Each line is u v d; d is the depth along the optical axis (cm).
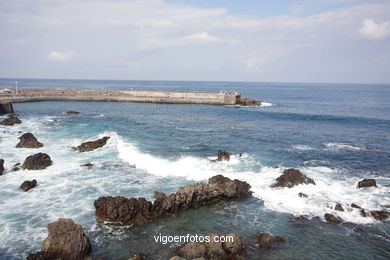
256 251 1334
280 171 2345
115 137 3234
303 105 8725
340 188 2044
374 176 2314
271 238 1406
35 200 1769
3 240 1355
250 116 5844
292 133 4081
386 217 1652
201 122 4872
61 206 1702
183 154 2783
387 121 5334
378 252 1359
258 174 2275
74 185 2005
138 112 6025
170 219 1616
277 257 1296
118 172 2269
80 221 1550
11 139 3222
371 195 1931
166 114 5816
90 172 2259
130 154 2647
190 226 1547
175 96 8469
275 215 1681
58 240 1244
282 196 1905
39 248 1305
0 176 2136
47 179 2102
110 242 1379
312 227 1559
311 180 2111
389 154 2975
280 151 3017
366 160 2748
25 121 4397
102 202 1583
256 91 17700
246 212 1714
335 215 1680
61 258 1216
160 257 1268
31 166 2297
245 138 3628
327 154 2939
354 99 11362
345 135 4006
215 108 7175
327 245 1402
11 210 1638
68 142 3125
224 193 1814
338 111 7100
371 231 1530
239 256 1277
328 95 14025
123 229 1493
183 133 3834
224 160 2561
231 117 5631
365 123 5128
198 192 1755
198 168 2377
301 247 1379
